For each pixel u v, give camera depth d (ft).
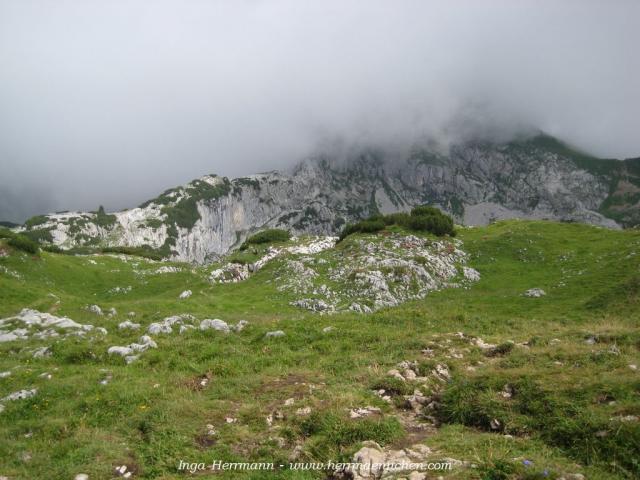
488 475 30.42
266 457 38.40
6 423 48.06
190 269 271.90
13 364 68.08
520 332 81.30
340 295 161.79
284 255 225.56
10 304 136.56
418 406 46.32
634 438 32.65
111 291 207.92
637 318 97.04
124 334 85.56
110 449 39.70
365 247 208.23
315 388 51.52
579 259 181.98
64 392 54.08
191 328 84.23
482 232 249.34
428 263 180.45
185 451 39.42
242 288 187.11
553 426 36.94
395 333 75.36
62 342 75.25
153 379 57.62
